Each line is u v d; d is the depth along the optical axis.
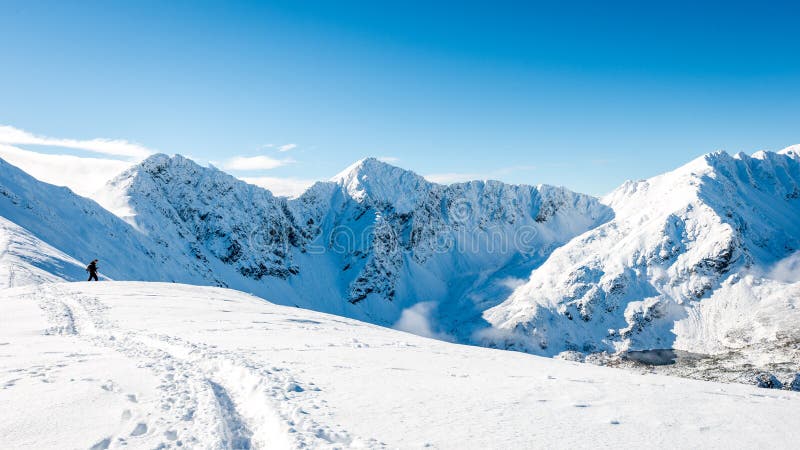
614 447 8.87
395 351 21.70
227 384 13.41
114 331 22.06
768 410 12.09
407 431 9.42
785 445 9.23
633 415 11.29
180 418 9.86
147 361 15.52
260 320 29.59
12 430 8.58
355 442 8.60
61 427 8.92
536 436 9.38
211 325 25.88
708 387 16.17
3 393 10.88
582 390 14.16
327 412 10.48
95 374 13.21
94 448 8.16
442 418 10.47
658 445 9.08
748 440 9.52
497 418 10.62
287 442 8.41
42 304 29.98
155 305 32.50
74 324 24.64
